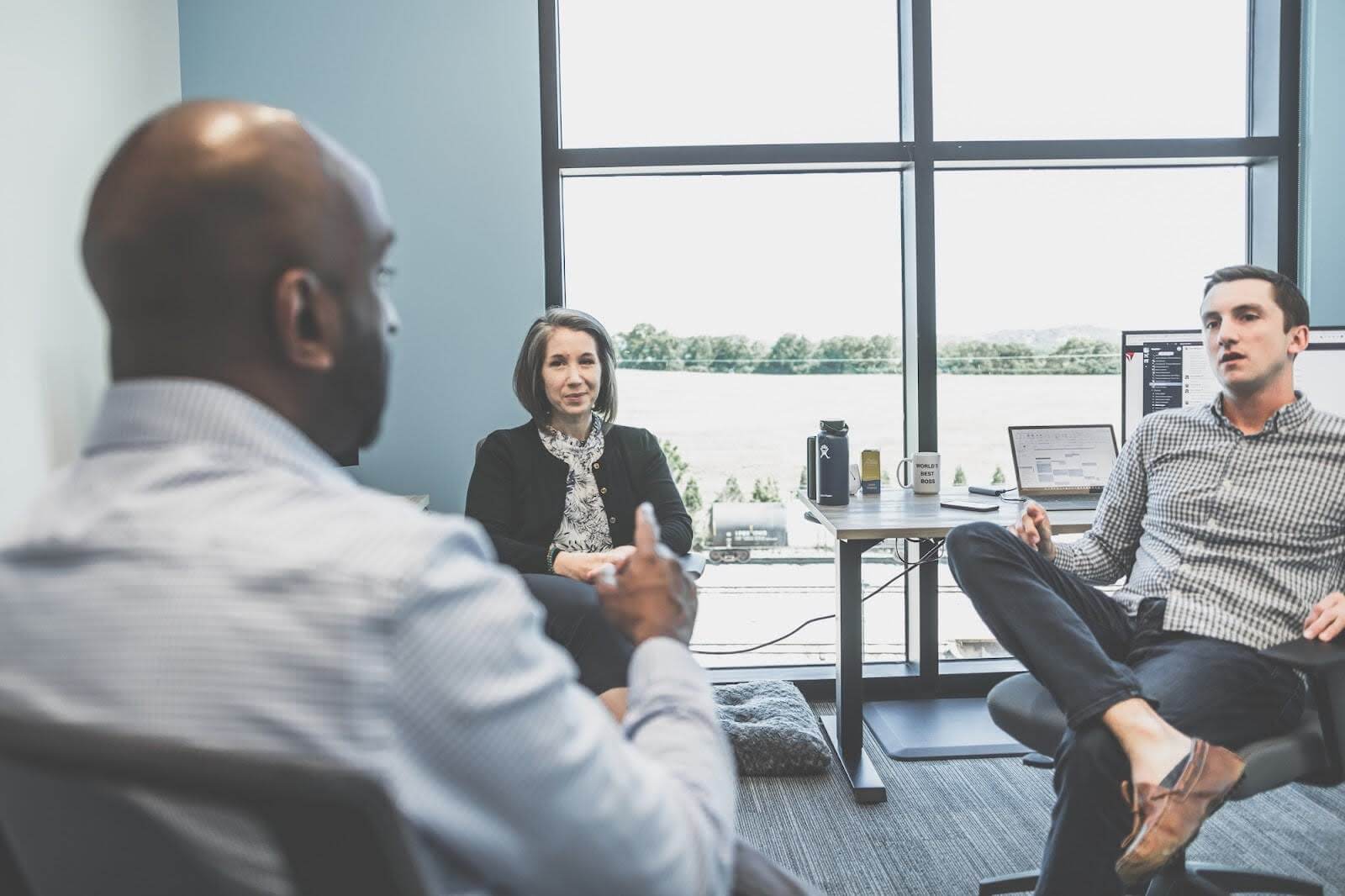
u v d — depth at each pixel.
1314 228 3.09
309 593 0.48
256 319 0.56
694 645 3.36
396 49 2.98
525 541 2.52
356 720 0.47
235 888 0.49
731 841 0.70
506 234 3.03
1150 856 1.45
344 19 2.97
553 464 2.55
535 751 0.52
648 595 0.81
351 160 0.63
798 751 2.60
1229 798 1.51
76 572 0.50
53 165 2.26
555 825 0.53
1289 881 1.85
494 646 0.51
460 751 0.50
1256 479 1.98
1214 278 2.06
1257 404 2.04
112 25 2.53
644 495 2.61
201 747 0.44
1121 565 2.20
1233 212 3.29
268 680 0.47
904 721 2.98
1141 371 2.78
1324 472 1.94
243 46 2.96
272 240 0.56
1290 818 2.27
